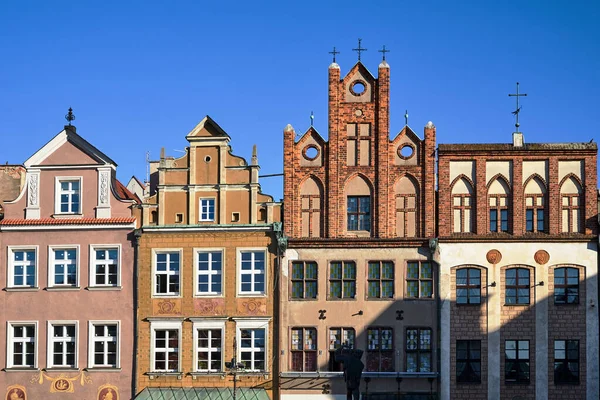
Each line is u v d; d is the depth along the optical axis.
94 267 61.00
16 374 60.56
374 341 59.12
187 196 60.88
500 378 58.50
